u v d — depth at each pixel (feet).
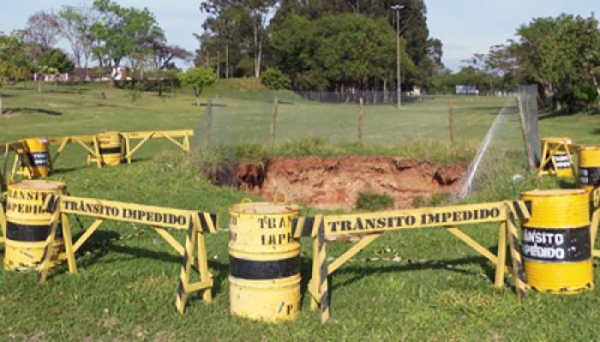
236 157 59.31
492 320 20.95
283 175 60.90
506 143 57.77
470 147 60.64
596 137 96.68
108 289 24.73
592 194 27.45
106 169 61.62
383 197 58.34
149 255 29.89
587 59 140.87
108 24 330.95
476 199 45.24
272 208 21.68
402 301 22.94
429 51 332.60
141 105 207.62
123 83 300.81
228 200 46.91
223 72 346.74
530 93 55.62
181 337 20.35
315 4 300.40
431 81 309.01
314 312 21.84
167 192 48.62
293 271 21.43
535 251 23.31
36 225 26.55
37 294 24.16
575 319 20.83
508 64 212.23
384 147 65.10
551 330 19.98
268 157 60.85
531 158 53.01
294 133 77.92
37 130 119.85
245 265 21.16
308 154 62.23
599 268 25.91
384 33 254.47
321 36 258.16
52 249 26.07
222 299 23.45
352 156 61.82
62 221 26.43
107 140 65.31
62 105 186.09
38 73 265.54
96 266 27.78
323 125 98.22
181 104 220.64
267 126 85.20
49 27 327.26
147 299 23.48
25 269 26.50
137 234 33.76
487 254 24.11
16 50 241.35
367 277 25.62
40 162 57.67
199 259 23.22
